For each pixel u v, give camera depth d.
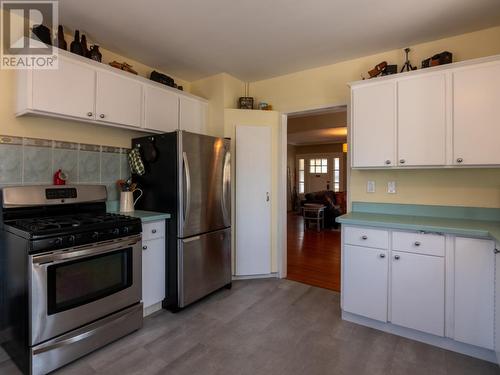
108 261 2.05
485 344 1.85
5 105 2.07
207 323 2.38
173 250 2.58
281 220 3.48
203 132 3.37
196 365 1.85
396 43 2.61
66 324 1.81
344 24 2.30
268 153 3.41
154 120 2.79
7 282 1.91
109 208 2.73
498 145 1.97
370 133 2.42
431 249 2.01
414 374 1.76
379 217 2.42
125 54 2.85
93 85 2.29
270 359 1.91
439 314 1.99
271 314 2.55
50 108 2.04
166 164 2.62
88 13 2.13
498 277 1.72
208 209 2.81
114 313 2.08
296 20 2.24
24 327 1.71
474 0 1.97
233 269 3.35
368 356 1.94
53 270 1.74
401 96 2.29
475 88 2.03
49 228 1.76
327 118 6.18
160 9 2.09
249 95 3.66
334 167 9.30
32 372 1.67
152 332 2.24
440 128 2.15
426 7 2.06
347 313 2.43
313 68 3.20
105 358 1.91
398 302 2.14
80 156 2.52
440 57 2.26
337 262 4.08
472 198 2.34
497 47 2.31
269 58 2.95
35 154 2.23
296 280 3.39
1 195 2.01
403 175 2.61
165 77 3.01
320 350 2.01
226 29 2.38
